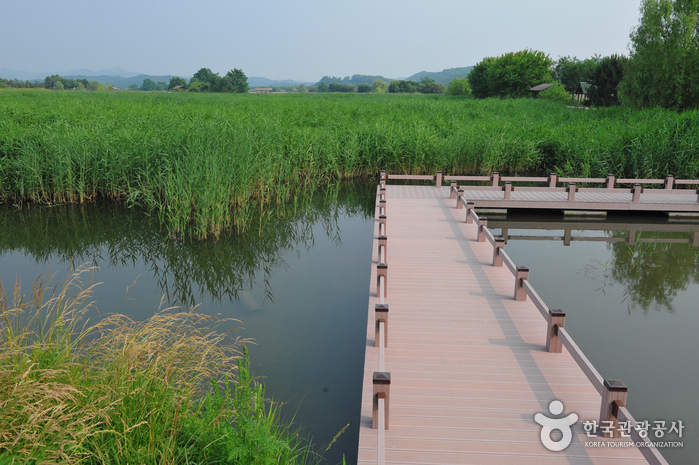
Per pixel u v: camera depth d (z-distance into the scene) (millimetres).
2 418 2738
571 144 16750
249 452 3150
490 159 16281
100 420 3131
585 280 7914
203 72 118062
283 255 9422
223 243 9844
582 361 3949
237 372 5023
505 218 11742
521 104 36188
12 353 3148
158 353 3617
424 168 16609
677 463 3789
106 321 3992
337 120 21500
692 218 11609
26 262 8758
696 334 6023
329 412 4578
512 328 5328
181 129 13742
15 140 13469
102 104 29812
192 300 7227
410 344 4961
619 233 10805
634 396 4719
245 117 19297
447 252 8219
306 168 14914
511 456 3357
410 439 3537
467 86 77250
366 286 7840
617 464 3270
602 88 40688
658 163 14125
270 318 6613
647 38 27438
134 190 12258
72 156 12805
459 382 4266
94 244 9828
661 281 7867
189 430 3373
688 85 26125
